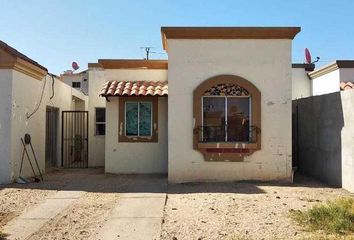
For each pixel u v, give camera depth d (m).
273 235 6.79
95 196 10.17
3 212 8.64
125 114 14.47
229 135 12.46
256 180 12.30
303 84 18.48
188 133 12.34
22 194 10.40
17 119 12.52
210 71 12.40
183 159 12.30
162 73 15.02
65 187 11.44
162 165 14.44
